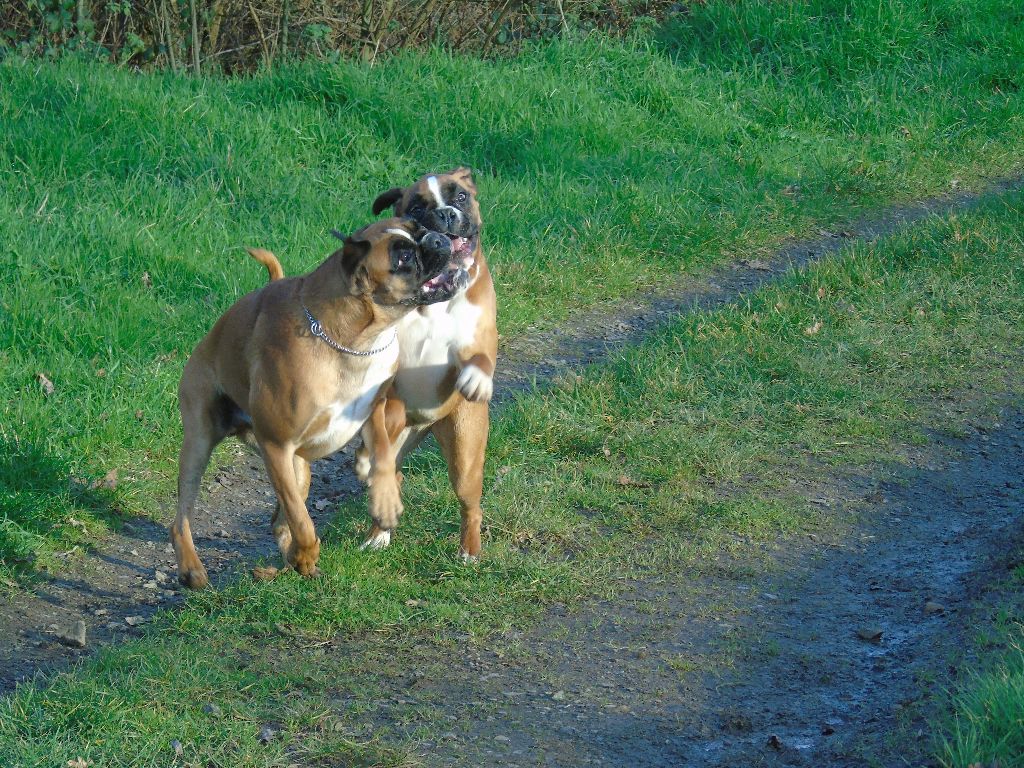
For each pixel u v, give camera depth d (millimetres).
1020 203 9258
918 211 9906
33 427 6445
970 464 6574
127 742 5172
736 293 8289
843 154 10953
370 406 5734
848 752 5152
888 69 12578
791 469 6539
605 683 5441
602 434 6715
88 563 6023
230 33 12000
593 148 10516
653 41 12977
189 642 5594
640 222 9094
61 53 10742
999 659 5293
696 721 5305
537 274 8203
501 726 5281
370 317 5605
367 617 5672
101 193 8125
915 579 5883
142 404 6707
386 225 5633
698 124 11266
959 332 7504
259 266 7781
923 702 5258
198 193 8422
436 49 11359
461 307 5777
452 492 6297
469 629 5648
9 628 5688
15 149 8422
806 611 5750
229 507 6410
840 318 7629
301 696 5371
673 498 6332
